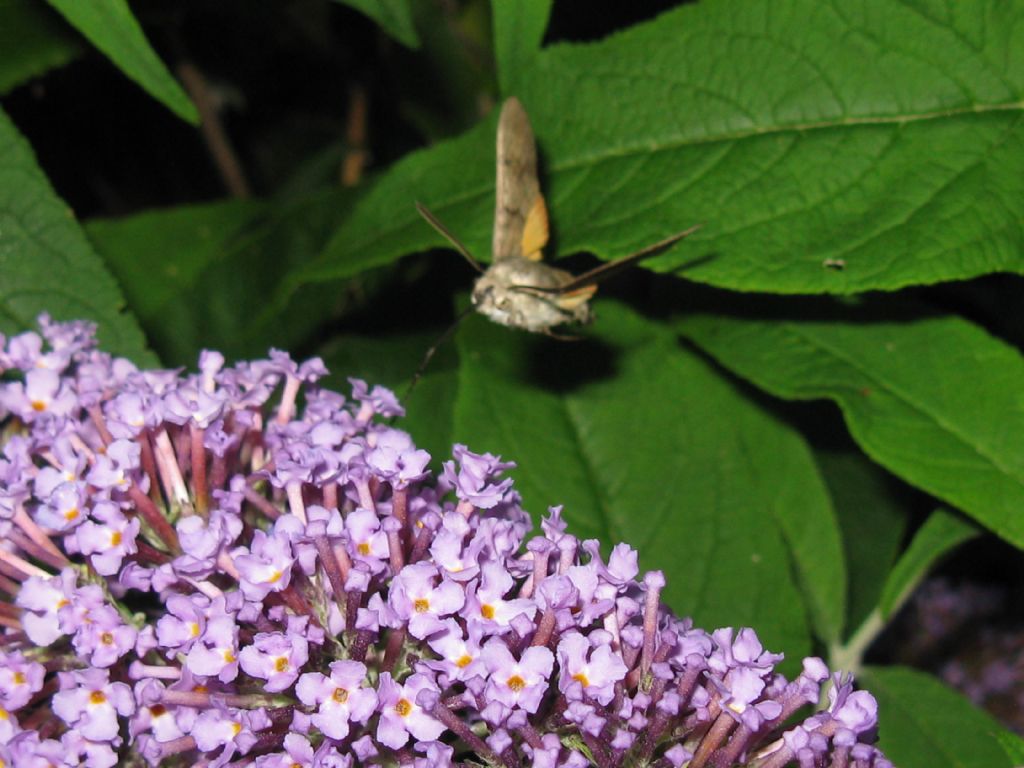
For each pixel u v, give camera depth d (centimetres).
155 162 45
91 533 24
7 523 25
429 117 39
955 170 28
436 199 31
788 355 31
